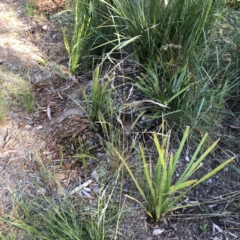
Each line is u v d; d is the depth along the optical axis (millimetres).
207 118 2197
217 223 1853
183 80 2221
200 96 2271
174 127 2242
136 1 2455
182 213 1895
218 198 1952
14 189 2070
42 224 1840
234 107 2391
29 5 3711
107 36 2801
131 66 2725
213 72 2334
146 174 1677
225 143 2205
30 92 2734
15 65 3004
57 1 3760
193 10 2307
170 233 1825
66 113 2529
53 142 2322
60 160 2217
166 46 2205
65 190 2051
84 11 2795
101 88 2361
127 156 2066
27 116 2549
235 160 2125
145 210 1823
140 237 1813
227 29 2498
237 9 2932
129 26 2502
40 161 2127
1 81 2783
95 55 2795
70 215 1771
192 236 1812
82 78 2828
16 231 1851
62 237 1709
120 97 2516
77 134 2328
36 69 2973
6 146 2338
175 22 2352
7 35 3348
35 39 3307
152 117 2123
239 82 2363
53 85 2805
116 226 1785
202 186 2010
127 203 1942
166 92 2348
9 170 2186
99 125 2369
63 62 3037
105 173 2094
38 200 1985
